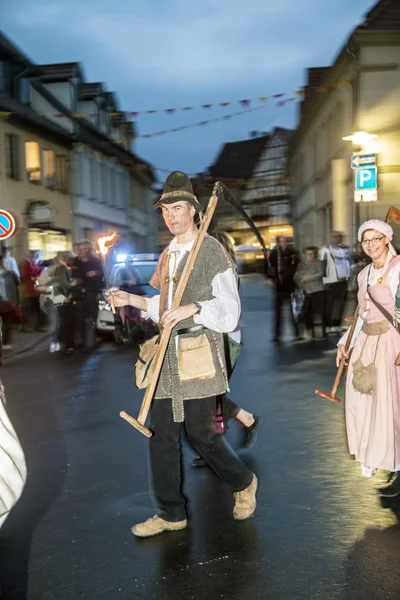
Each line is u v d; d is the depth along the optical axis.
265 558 3.65
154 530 4.00
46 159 27.69
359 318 4.59
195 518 4.22
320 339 12.44
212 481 4.89
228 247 4.93
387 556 3.64
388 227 4.45
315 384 8.30
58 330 11.86
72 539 3.99
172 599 3.28
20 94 26.02
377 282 4.41
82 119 32.12
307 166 32.03
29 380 9.28
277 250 12.45
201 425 3.92
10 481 2.73
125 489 4.79
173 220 3.91
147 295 12.79
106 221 37.09
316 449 5.56
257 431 5.51
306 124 30.91
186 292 3.86
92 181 34.53
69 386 8.73
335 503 4.39
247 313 18.47
